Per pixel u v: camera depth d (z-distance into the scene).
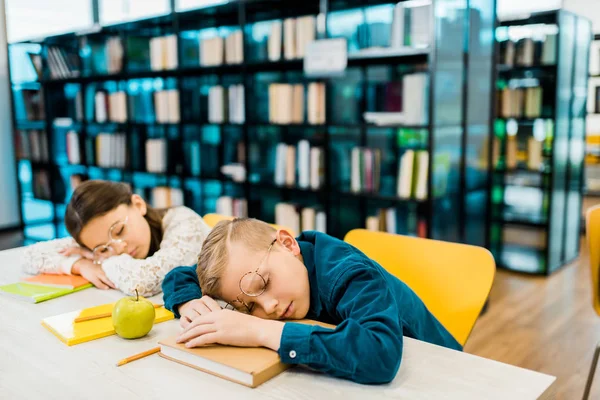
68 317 1.17
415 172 3.12
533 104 4.17
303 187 3.59
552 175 3.99
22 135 5.41
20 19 5.48
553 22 3.99
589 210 1.96
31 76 5.29
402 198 3.13
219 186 4.33
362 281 1.01
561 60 4.01
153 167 4.56
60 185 5.43
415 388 0.84
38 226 5.59
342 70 3.19
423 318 1.23
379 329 0.88
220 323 0.95
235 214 4.09
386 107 3.30
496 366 0.91
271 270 1.00
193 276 1.29
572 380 2.40
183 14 4.09
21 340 1.06
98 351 1.00
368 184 3.36
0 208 5.70
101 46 4.86
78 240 1.47
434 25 2.85
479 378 0.87
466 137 3.38
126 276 1.36
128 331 1.05
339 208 3.61
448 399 0.80
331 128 3.48
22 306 1.28
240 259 0.99
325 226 3.56
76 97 5.15
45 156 5.37
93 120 5.05
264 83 3.93
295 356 0.87
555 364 2.57
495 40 3.65
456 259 1.42
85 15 5.74
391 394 0.82
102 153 4.99
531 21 4.09
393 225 3.38
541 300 3.52
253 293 0.99
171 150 4.52
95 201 1.42
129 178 4.88
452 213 3.35
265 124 3.74
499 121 4.35
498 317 3.21
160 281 1.39
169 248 1.47
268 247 1.02
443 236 3.26
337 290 1.02
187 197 4.50
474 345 2.80
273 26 3.61
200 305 1.10
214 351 0.92
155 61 4.35
